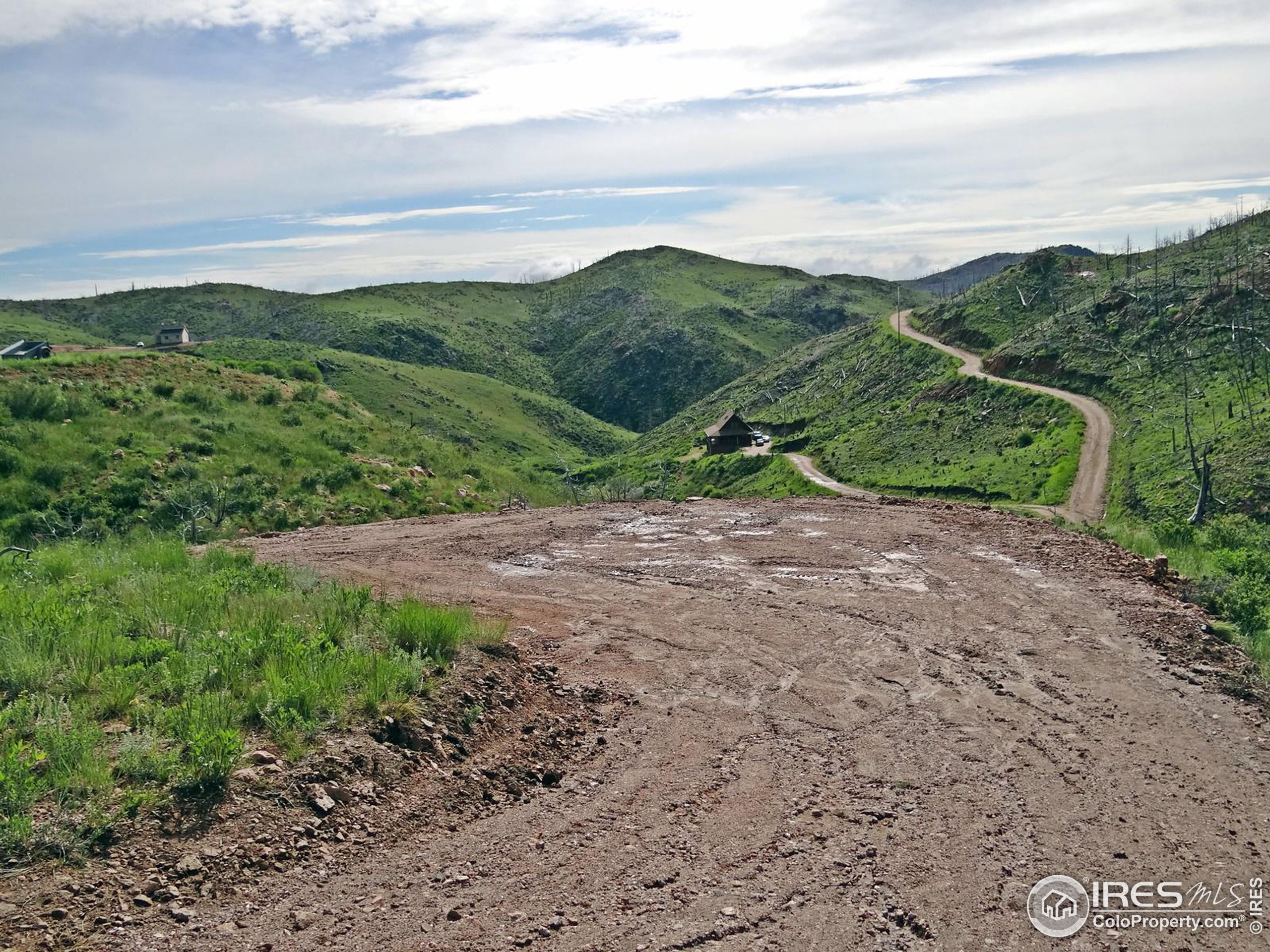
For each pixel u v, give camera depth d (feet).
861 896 15.38
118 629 23.56
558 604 34.63
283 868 15.21
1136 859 16.60
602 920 14.52
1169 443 200.85
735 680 26.17
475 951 13.58
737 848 16.93
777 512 53.06
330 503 65.62
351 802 17.25
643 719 23.36
